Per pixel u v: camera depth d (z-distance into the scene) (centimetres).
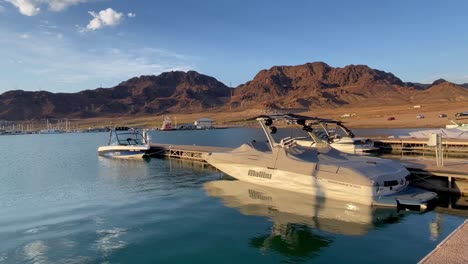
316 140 1980
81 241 1220
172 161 3459
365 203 1517
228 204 1670
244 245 1151
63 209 1681
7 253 1125
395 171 1589
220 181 2288
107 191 2080
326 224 1339
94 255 1093
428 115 11369
